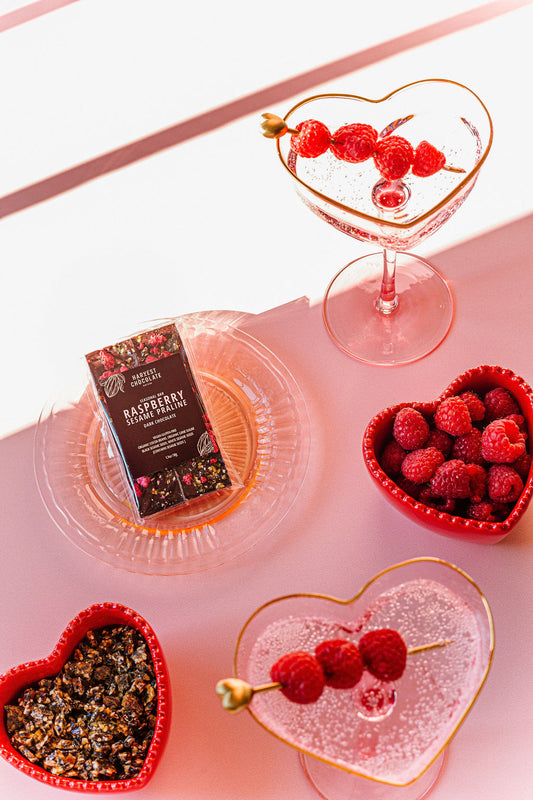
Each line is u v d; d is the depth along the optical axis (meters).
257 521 0.79
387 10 0.97
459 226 0.89
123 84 0.97
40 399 0.87
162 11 1.00
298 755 0.74
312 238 0.90
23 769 0.70
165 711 0.72
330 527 0.80
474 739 0.73
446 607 0.67
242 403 0.83
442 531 0.75
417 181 0.81
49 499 0.81
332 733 0.66
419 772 0.65
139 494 0.80
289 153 0.78
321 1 0.98
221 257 0.90
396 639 0.64
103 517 0.81
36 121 0.97
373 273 0.88
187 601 0.79
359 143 0.76
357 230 0.76
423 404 0.76
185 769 0.74
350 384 0.84
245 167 0.93
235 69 0.96
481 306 0.86
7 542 0.82
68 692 0.74
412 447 0.75
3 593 0.80
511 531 0.78
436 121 0.80
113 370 0.81
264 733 0.75
